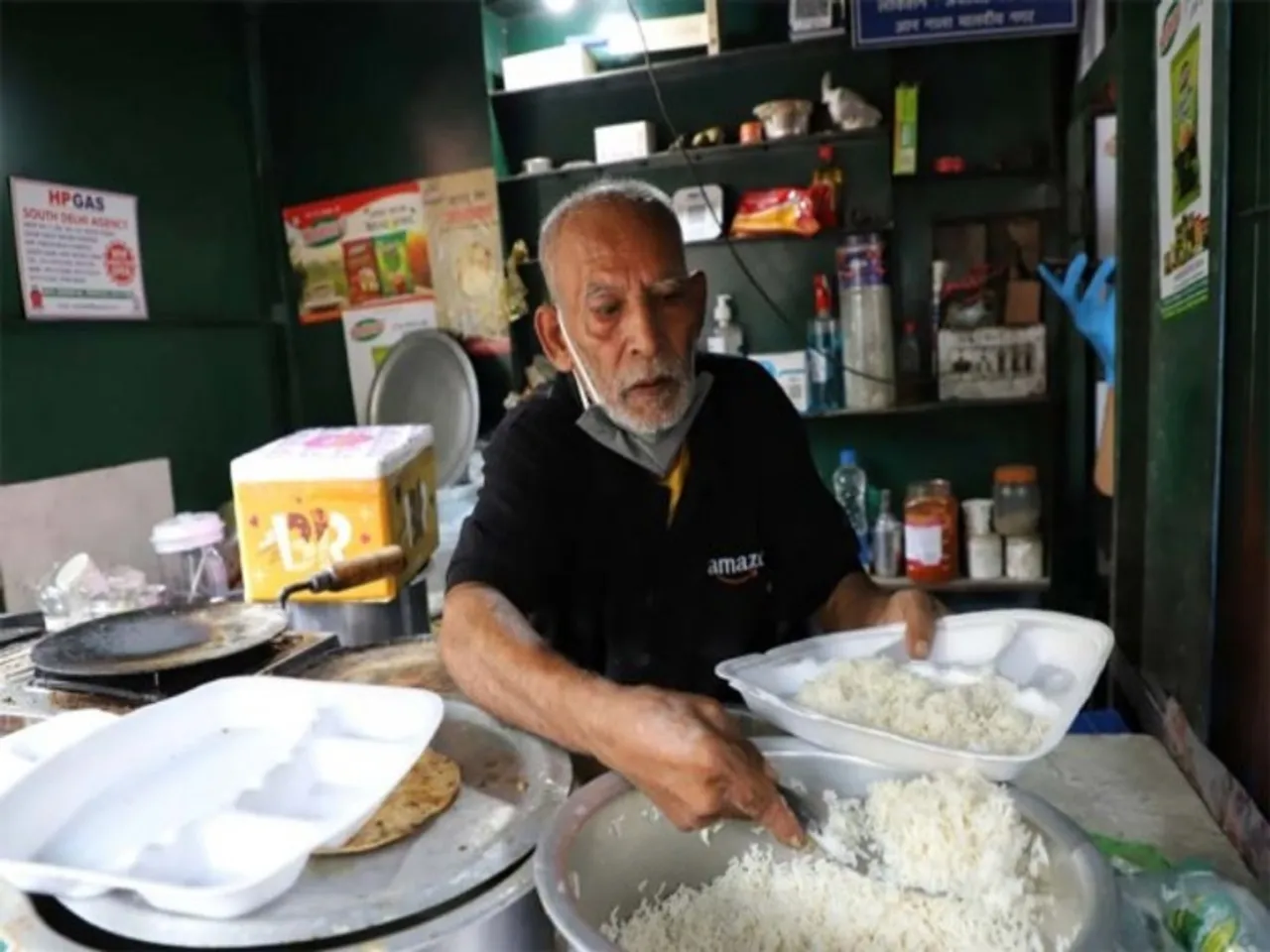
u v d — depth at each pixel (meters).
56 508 2.06
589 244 0.98
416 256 2.89
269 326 2.99
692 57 2.58
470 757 0.85
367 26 2.83
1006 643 0.90
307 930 0.57
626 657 1.19
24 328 2.19
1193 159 1.18
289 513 1.25
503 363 2.84
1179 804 0.95
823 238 2.64
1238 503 1.05
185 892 0.57
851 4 2.23
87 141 2.37
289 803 0.73
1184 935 0.66
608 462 1.13
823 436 2.74
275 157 2.98
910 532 2.53
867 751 0.74
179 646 1.07
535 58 2.60
